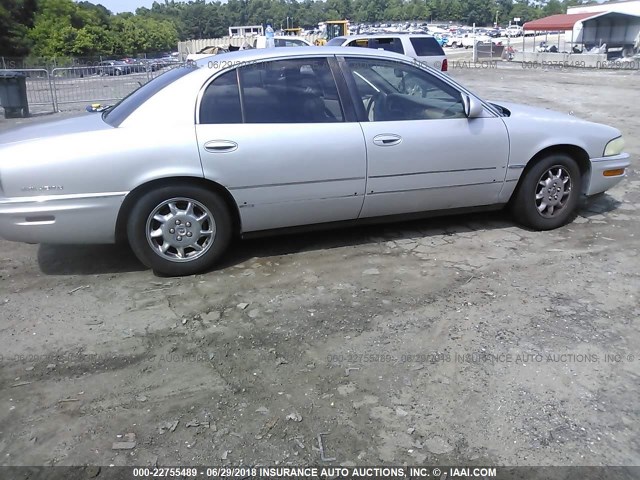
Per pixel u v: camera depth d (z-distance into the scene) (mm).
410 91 4738
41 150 3877
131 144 3973
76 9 68688
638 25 35469
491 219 5555
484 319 3660
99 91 17422
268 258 4668
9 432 2709
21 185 3861
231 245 4941
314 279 4270
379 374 3115
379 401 2898
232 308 3857
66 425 2752
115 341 3473
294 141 4266
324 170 4375
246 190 4234
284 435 2672
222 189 4234
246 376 3117
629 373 3098
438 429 2701
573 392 2947
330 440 2639
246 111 4250
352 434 2676
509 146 4867
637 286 4102
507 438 2639
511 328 3551
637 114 12180
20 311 3859
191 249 4320
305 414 2811
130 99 4512
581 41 38125
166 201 4137
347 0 156500
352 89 4547
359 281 4227
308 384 3041
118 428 2727
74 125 4344
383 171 4539
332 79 4512
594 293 4000
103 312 3832
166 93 4172
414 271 4391
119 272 4469
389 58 4742
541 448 2576
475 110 4723
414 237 5094
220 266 4523
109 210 4016
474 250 4785
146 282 4273
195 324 3656
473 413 2803
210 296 4027
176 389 3014
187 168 4059
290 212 4426
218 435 2674
